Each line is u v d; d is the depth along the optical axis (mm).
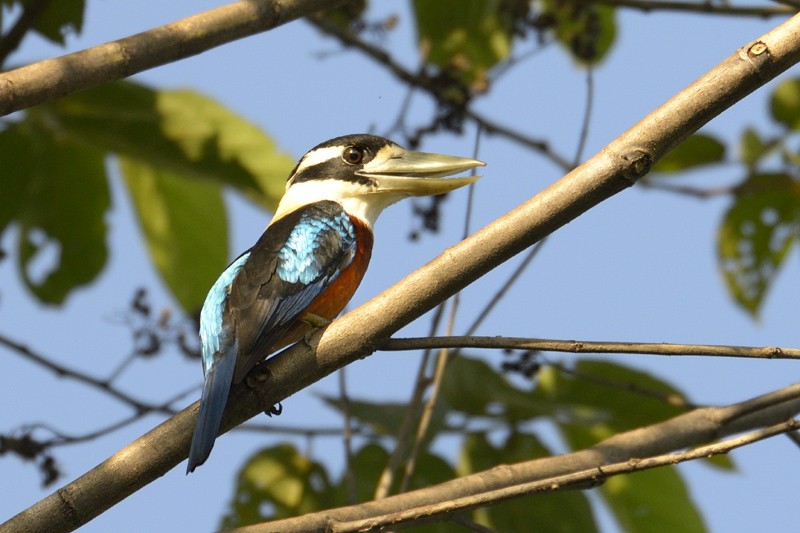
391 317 7980
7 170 12375
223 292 9070
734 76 7520
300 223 9703
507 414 10984
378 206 10672
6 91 8016
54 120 11406
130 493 7973
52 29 10750
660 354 7281
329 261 9555
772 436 7199
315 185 10680
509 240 7742
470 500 7336
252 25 8766
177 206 13203
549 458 9391
